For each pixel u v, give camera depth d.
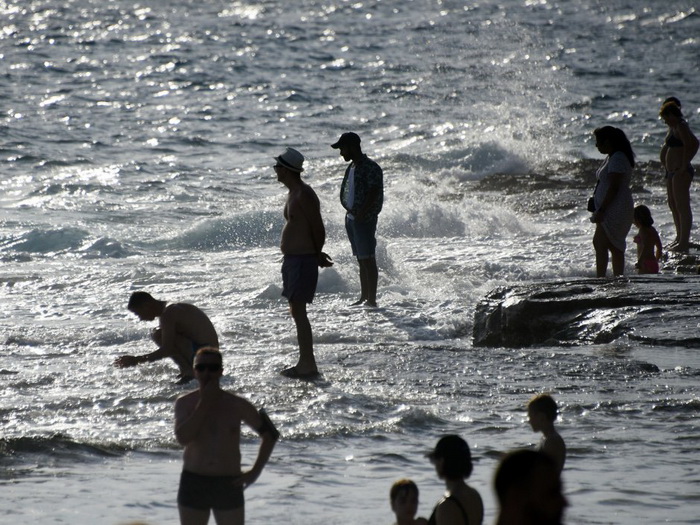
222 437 18.97
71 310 53.72
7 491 23.70
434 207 82.38
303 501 23.34
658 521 21.91
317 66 199.00
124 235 80.69
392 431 29.95
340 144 51.00
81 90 169.50
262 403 32.66
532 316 45.84
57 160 116.69
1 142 125.81
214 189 102.44
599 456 27.42
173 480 25.06
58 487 24.14
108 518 21.89
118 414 31.56
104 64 197.62
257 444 28.62
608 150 49.47
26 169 111.94
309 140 132.88
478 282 59.84
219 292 58.44
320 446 28.47
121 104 158.62
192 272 65.19
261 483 24.77
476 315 48.28
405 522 17.09
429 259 67.00
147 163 116.88
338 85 178.62
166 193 99.88
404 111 154.88
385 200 91.25
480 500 16.66
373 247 52.66
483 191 99.12
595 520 21.89
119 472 25.66
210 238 78.94
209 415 18.97
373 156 116.12
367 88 175.50
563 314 45.69
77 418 31.03
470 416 31.88
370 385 35.84
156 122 144.25
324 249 66.31
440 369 38.53
